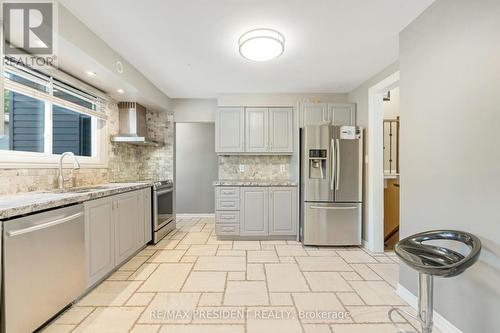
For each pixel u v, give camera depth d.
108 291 2.25
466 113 1.58
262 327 1.76
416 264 1.37
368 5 1.88
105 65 2.47
